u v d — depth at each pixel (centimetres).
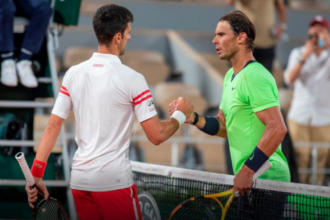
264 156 1165
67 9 1797
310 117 2723
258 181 1222
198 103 3447
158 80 3778
